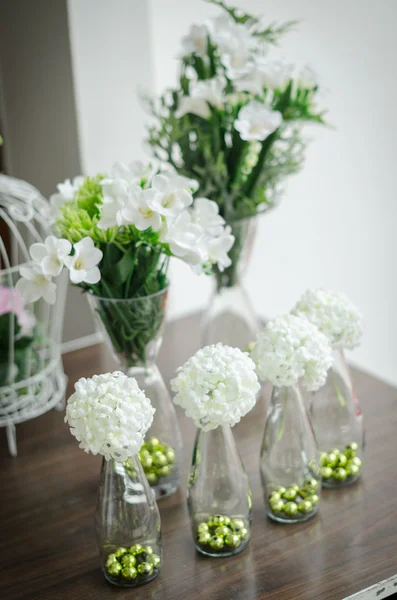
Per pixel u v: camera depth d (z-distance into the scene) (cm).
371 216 217
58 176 166
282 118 123
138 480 91
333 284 221
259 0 193
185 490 112
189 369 87
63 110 161
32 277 92
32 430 133
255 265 216
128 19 166
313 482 101
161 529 102
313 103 126
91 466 121
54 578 97
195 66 128
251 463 117
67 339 176
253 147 127
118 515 90
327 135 204
